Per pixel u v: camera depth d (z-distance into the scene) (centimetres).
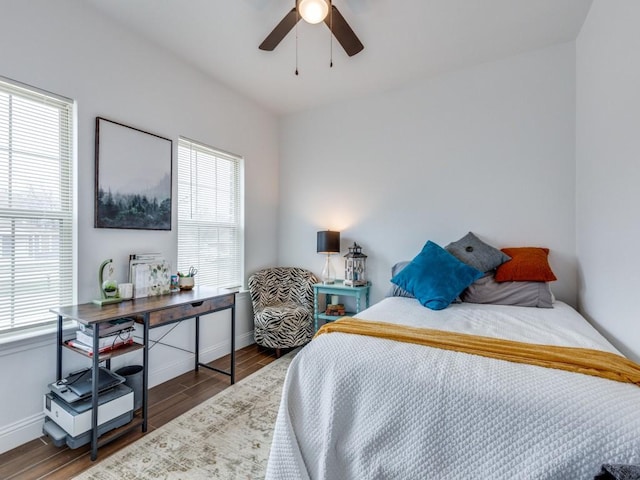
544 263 247
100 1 211
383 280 341
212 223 324
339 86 330
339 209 368
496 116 288
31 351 188
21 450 177
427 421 114
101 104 222
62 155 208
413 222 326
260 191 380
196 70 295
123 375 220
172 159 274
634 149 152
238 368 294
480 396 108
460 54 276
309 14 174
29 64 187
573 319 197
